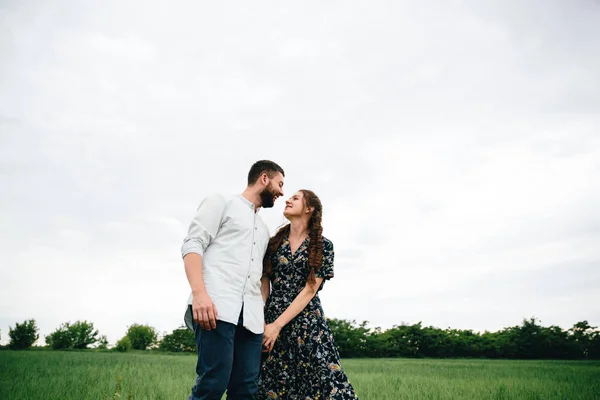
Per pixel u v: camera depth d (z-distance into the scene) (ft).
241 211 9.66
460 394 20.18
